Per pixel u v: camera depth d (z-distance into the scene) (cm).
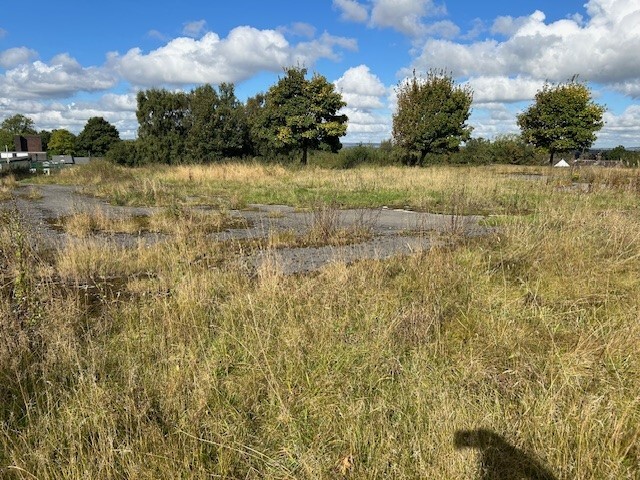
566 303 406
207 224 916
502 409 266
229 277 487
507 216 894
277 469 232
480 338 351
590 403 260
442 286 452
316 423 265
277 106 2731
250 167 2253
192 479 220
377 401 277
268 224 934
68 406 268
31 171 2942
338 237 764
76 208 1066
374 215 1057
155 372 310
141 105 3388
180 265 537
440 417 256
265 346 328
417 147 2644
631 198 1059
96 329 367
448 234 696
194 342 343
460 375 303
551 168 2327
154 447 237
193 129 3144
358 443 244
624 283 456
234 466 236
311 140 2761
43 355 316
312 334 349
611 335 332
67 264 545
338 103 2752
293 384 294
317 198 1290
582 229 617
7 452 234
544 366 310
